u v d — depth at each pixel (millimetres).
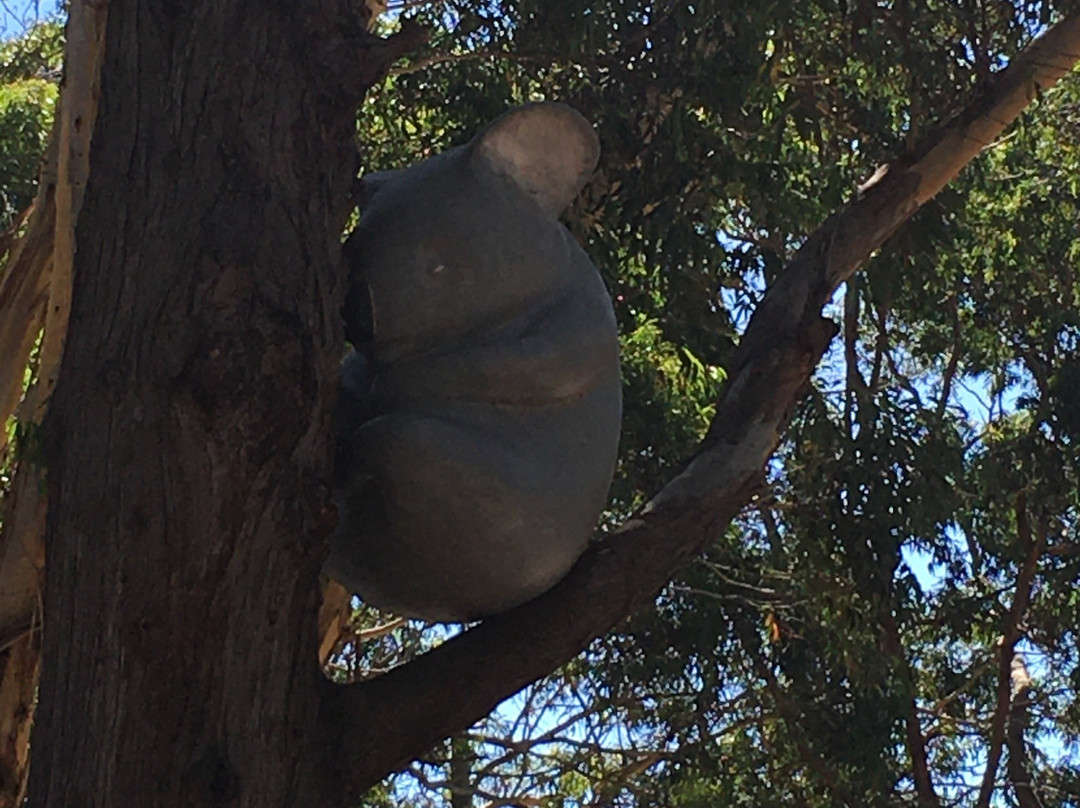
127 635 2354
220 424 2424
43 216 4531
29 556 4086
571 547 2844
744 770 8172
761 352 3602
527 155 2879
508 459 2740
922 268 6547
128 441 2432
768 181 6113
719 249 6059
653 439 6613
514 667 2854
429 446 2676
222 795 2332
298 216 2652
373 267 2783
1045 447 8438
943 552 8031
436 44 6445
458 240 2785
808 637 7836
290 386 2492
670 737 8219
